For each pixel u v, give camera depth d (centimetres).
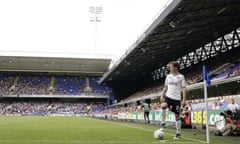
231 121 1116
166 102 832
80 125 1825
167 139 812
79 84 7688
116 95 7069
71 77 7956
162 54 4209
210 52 4062
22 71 7681
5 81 7525
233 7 2316
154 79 6341
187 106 1744
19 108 7150
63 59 6675
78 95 7281
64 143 691
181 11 2227
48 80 7750
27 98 7469
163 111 832
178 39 3275
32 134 1012
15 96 7106
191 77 4016
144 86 6769
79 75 7994
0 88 7250
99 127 1573
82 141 743
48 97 7262
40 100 7506
